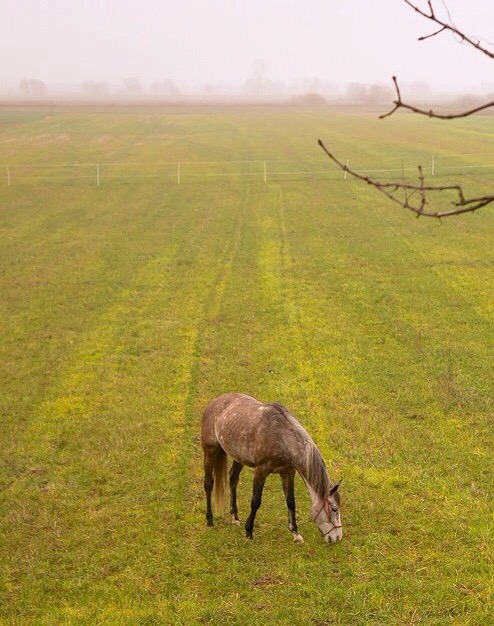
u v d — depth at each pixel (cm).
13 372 1636
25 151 6231
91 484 1145
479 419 1320
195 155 5816
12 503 1089
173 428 1342
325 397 1446
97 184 4478
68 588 888
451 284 2248
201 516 1047
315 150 5894
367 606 826
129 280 2420
